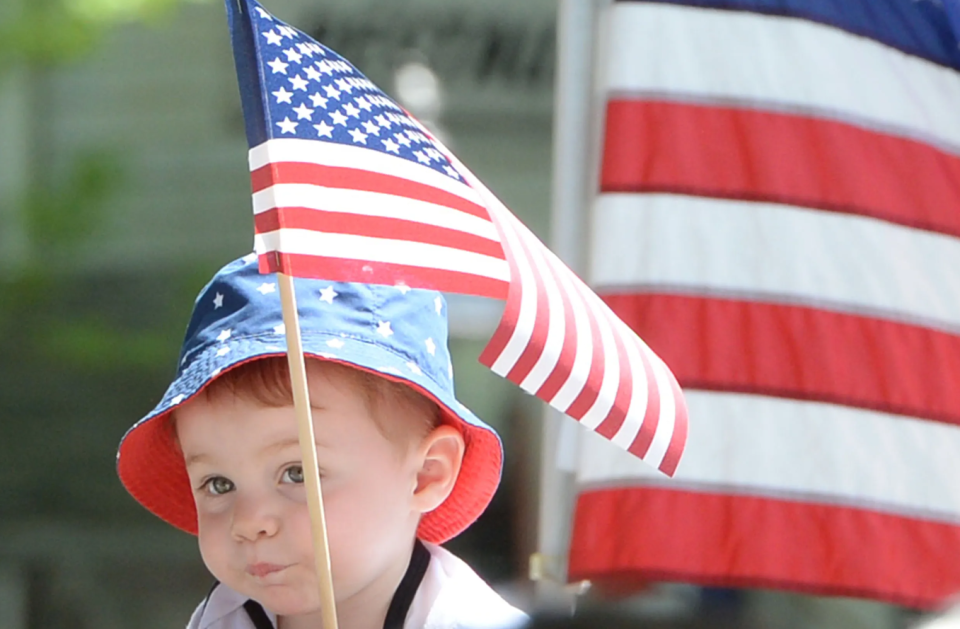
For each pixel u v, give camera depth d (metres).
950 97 7.73
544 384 4.81
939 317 7.56
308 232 4.74
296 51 4.92
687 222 7.33
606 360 4.98
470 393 17.20
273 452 5.07
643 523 7.13
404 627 5.31
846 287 7.42
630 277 7.30
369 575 5.16
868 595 7.23
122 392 19.56
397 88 19.70
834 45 7.53
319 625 5.43
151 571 18.61
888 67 7.63
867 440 7.36
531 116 20.38
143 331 19.86
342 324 5.17
